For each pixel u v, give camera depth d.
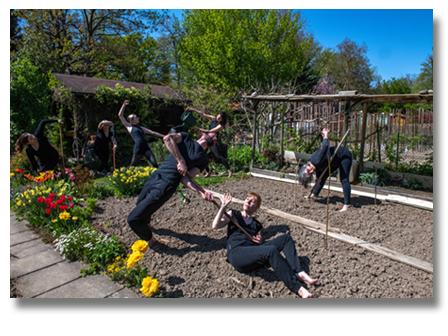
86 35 23.45
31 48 18.11
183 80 20.56
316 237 4.32
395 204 5.77
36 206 4.64
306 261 3.70
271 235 4.39
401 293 3.10
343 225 4.80
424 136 12.85
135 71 24.95
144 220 3.63
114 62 25.12
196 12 19.97
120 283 3.27
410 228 4.67
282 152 9.23
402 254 3.81
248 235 3.56
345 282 3.30
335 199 6.11
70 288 3.14
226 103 11.57
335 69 34.41
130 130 7.27
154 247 3.97
